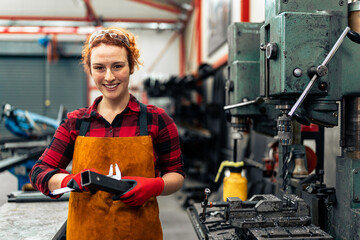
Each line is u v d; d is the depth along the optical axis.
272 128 1.79
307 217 1.23
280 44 1.17
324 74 1.12
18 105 8.04
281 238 1.07
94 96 8.27
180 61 8.37
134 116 1.14
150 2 7.19
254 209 1.22
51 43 7.54
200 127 4.82
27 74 8.06
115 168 1.06
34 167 1.11
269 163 2.11
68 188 0.96
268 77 1.28
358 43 1.20
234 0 3.72
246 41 1.80
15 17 7.43
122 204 1.10
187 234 2.97
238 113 1.76
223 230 1.37
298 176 1.56
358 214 1.15
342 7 1.21
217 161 4.08
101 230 1.10
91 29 6.05
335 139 1.75
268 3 1.28
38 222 1.49
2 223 1.48
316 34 1.17
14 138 3.38
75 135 1.14
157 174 1.18
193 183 3.87
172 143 1.18
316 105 1.22
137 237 1.12
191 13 7.07
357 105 1.26
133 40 1.15
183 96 5.54
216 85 4.51
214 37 4.81
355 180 1.20
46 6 7.60
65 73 8.17
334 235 1.29
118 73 1.06
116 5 7.87
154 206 1.17
